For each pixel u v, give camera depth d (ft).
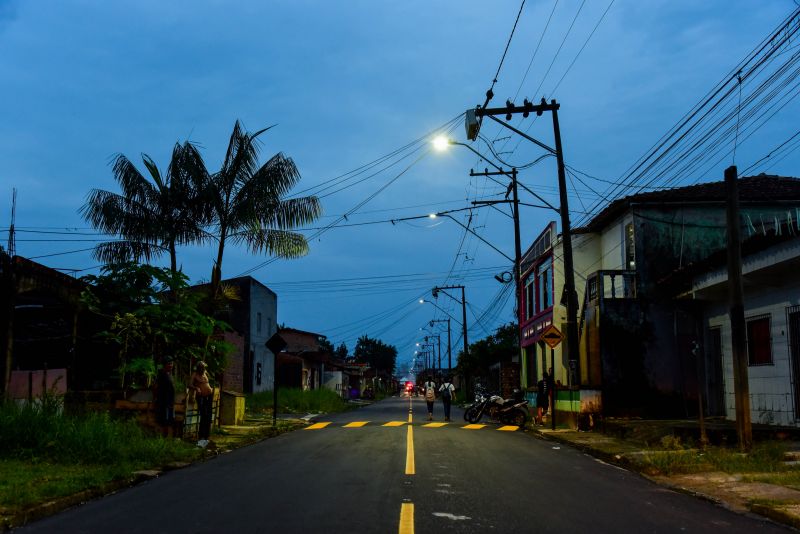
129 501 27.30
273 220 70.28
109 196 67.97
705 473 35.35
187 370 59.93
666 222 73.92
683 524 23.77
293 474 34.30
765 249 47.26
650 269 71.92
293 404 107.34
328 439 54.80
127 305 55.47
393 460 39.99
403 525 22.08
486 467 37.68
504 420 79.15
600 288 71.97
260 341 132.05
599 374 69.00
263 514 23.99
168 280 55.72
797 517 23.68
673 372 67.56
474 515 24.17
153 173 67.51
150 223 67.97
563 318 94.63
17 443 35.63
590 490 30.76
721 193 75.20
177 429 48.19
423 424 75.20
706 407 65.72
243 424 69.82
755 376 55.31
